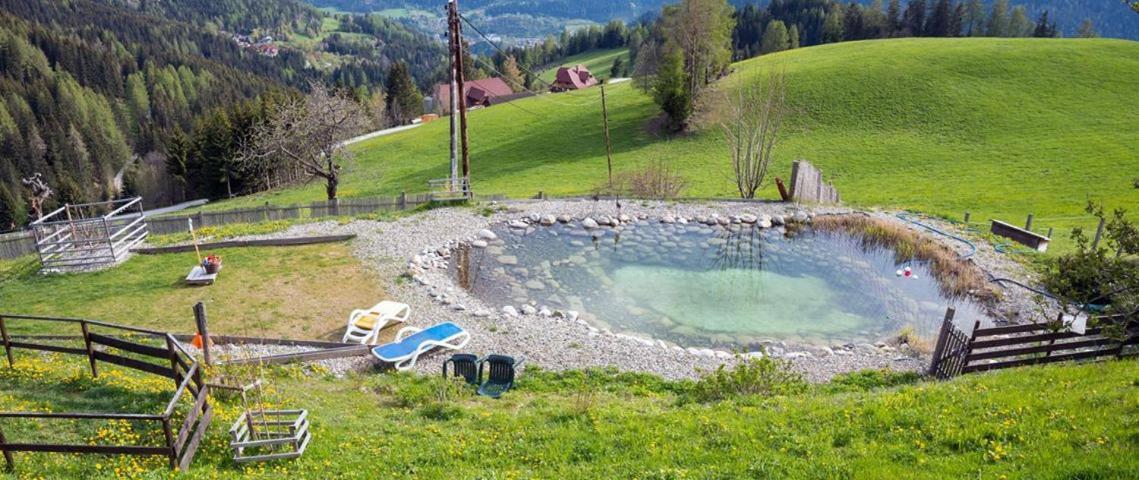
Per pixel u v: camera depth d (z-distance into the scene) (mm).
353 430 11867
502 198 33250
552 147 64688
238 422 10586
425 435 11609
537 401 14102
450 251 26000
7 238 27562
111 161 112562
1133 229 11828
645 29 159500
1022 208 37844
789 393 14000
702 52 63781
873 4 118500
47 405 11570
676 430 11102
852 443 9938
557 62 178000
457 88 31891
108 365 14547
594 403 13125
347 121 45000
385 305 19250
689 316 21016
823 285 23578
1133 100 55969
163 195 86625
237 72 165000
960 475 8430
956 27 114188
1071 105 56188
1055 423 9664
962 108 57594
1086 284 13438
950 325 15672
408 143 72812
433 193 32969
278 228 27734
